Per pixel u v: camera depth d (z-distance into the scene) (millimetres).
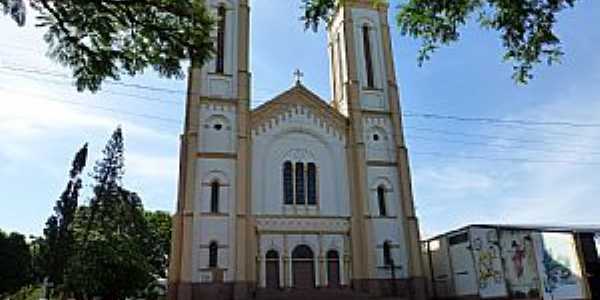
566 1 11039
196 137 39125
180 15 12859
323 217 40688
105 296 45125
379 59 48156
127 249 46875
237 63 42969
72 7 11820
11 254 54375
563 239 42969
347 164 43250
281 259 38594
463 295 40875
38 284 61094
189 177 37656
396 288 39594
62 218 63375
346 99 45938
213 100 41062
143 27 12648
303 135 43156
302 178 41844
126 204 67625
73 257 48062
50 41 12516
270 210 39812
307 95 44125
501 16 11672
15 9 10234
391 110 45750
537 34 11633
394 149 44562
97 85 13469
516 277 40375
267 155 41500
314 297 35312
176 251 36031
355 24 48688
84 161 68562
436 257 45312
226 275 36312
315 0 12930
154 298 57312
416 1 12484
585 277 42281
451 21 12672
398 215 42219
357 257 39812
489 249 40500
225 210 38125
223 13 44781
